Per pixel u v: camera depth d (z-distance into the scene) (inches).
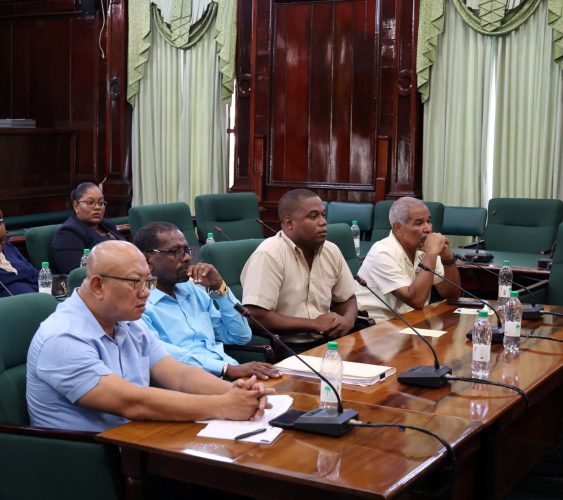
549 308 157.5
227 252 154.6
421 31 294.7
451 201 300.5
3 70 383.6
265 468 73.1
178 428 84.4
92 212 207.5
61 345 89.2
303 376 107.2
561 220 248.5
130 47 346.6
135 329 99.8
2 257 181.3
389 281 158.6
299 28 319.0
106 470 85.7
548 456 134.9
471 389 101.8
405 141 303.3
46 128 353.1
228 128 342.3
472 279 213.5
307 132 321.1
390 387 102.4
